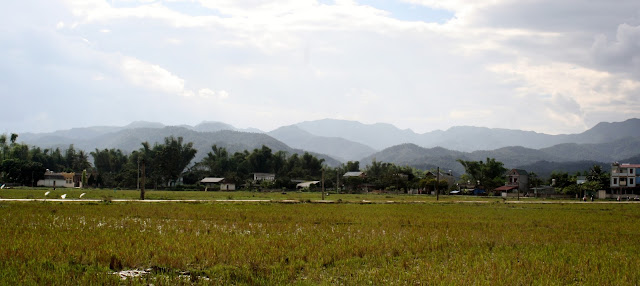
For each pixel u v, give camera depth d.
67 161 173.62
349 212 46.28
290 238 25.23
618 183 115.19
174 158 145.12
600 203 76.94
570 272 18.42
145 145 161.75
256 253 20.20
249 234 27.20
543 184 152.25
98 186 142.12
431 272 17.80
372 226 33.62
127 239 23.19
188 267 18.20
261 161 175.62
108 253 19.27
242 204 57.31
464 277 17.11
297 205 57.69
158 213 40.50
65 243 21.42
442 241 25.34
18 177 128.12
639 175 113.56
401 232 29.67
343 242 23.92
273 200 67.88
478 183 141.12
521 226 35.62
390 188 141.38
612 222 40.16
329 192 131.25
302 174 170.62
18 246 20.20
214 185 139.75
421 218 40.81
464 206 61.94
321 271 18.17
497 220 40.25
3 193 75.25
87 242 21.92
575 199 104.31
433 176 148.00
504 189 132.12
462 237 27.66
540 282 16.58
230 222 34.50
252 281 16.16
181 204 53.91
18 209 40.81
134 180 135.38
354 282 16.52
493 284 16.12
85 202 52.34
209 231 28.19
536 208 59.56
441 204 66.81
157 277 16.31
